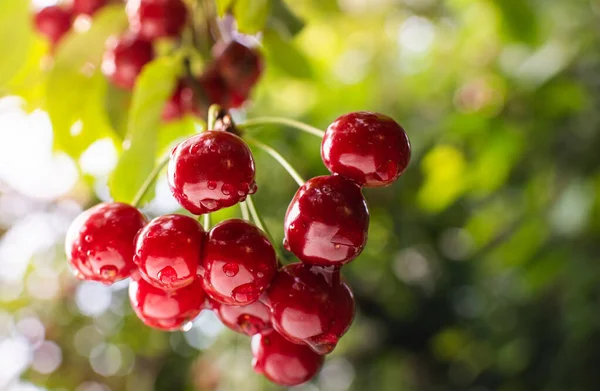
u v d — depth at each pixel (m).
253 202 0.33
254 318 0.33
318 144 0.69
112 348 0.96
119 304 0.93
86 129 0.44
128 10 0.42
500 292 0.95
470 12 0.75
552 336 0.89
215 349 0.86
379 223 0.83
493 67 0.74
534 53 0.66
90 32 0.42
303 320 0.31
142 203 0.38
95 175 0.48
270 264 0.31
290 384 0.34
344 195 0.31
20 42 0.45
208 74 0.40
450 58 0.83
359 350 0.96
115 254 0.32
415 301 0.98
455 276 0.99
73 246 0.33
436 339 1.00
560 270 0.73
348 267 0.83
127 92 0.42
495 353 0.93
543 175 0.69
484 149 0.69
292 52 0.45
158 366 0.96
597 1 0.69
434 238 0.93
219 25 0.41
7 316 0.97
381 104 0.84
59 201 0.84
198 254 0.31
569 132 0.68
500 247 0.77
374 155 0.31
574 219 0.63
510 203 0.78
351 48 0.92
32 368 0.97
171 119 0.42
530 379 0.91
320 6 0.49
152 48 0.41
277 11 0.41
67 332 0.97
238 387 0.82
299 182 0.33
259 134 0.55
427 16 0.90
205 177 0.30
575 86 0.64
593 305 0.79
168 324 0.33
